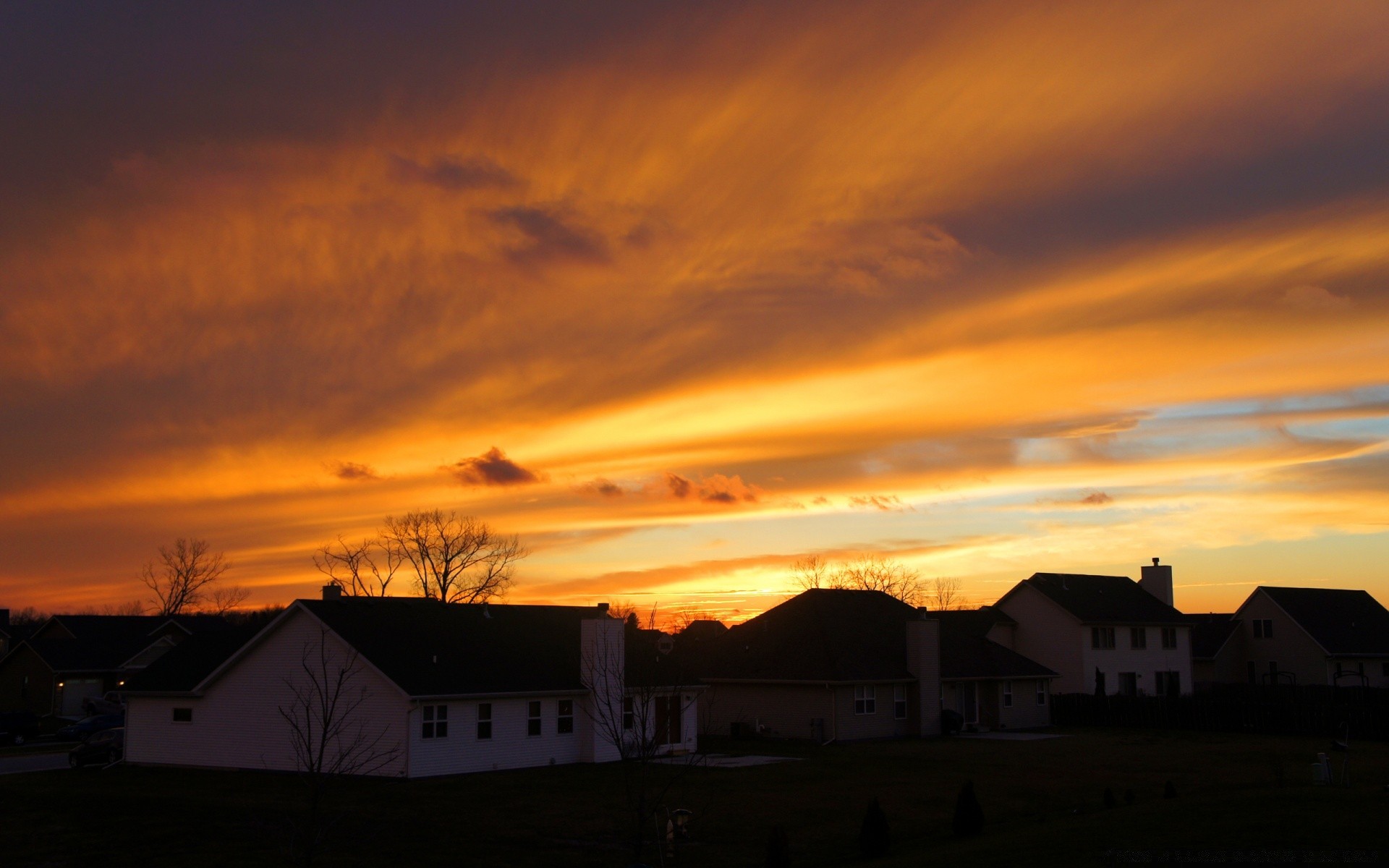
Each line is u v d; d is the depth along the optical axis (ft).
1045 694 199.72
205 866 73.77
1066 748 151.53
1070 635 213.46
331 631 120.06
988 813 94.17
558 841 80.84
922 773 120.37
